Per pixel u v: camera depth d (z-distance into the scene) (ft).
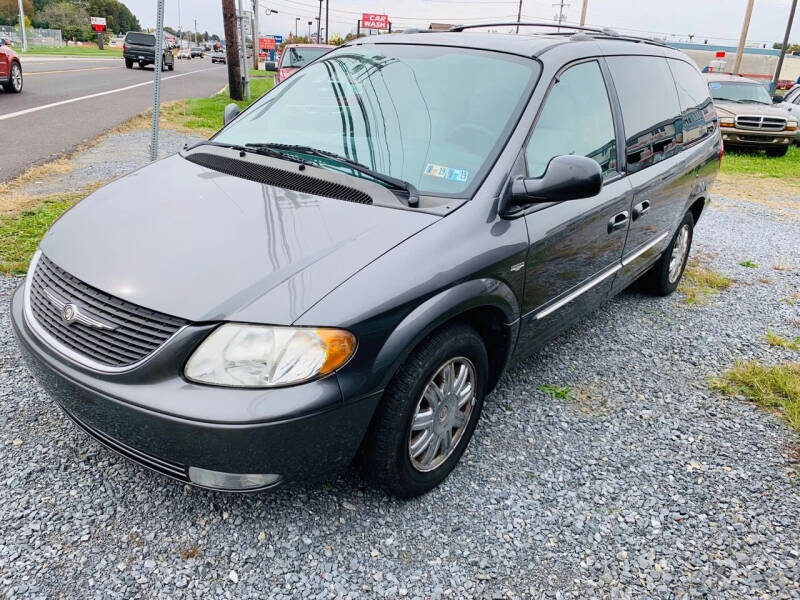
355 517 8.32
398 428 7.76
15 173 23.56
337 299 7.03
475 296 8.23
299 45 52.60
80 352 7.38
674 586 7.77
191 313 6.85
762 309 17.13
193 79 97.76
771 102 50.90
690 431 11.05
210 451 6.78
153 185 9.58
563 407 11.42
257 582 7.26
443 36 11.59
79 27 335.67
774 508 9.24
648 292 17.31
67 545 7.49
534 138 9.65
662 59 14.74
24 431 9.36
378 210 8.38
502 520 8.55
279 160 9.91
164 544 7.63
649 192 12.92
